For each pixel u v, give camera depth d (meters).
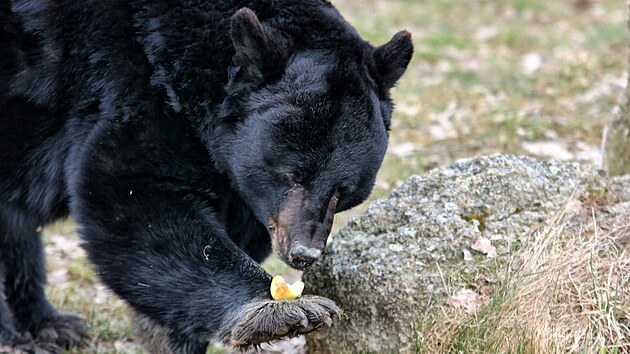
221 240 8.38
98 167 8.42
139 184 8.36
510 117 17.86
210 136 8.57
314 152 8.03
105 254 8.34
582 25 26.06
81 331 11.19
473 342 8.30
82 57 8.77
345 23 8.91
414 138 17.14
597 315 8.20
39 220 9.54
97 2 8.75
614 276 8.54
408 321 8.62
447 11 26.69
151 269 8.22
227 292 8.10
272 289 7.99
